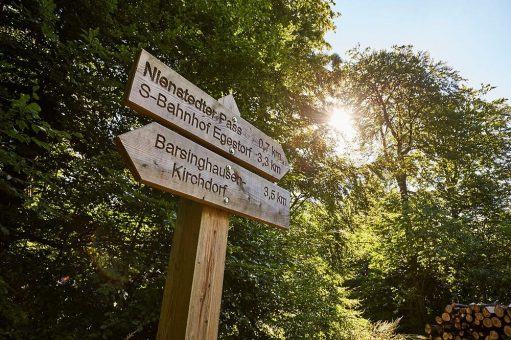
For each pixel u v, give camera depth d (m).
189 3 4.41
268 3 4.89
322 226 8.48
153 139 1.36
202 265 1.52
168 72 1.49
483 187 15.31
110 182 3.46
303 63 7.64
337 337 6.75
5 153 2.41
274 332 5.00
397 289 13.84
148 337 3.80
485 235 13.98
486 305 5.47
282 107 6.48
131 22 4.28
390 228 13.84
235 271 4.14
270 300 4.77
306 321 5.55
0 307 2.59
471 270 12.24
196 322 1.43
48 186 3.52
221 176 1.72
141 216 3.91
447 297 13.23
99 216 3.87
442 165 16.25
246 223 4.61
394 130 18.41
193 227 1.57
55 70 3.49
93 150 4.10
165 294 1.50
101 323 3.41
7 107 2.84
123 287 3.46
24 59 3.43
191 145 1.55
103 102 3.84
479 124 16.55
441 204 14.49
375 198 9.16
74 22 3.98
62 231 3.67
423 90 16.44
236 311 4.32
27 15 3.20
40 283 3.38
